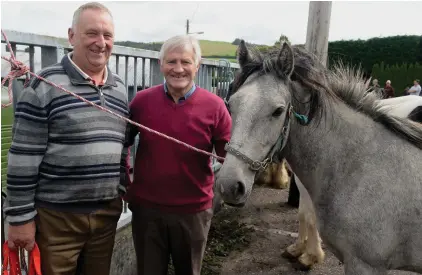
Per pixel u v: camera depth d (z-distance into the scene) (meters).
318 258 2.97
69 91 1.50
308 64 1.76
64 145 1.51
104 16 1.55
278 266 3.11
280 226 3.94
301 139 1.84
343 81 1.92
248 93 1.63
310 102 1.79
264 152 1.63
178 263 1.98
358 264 1.75
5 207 1.53
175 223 1.85
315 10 3.80
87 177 1.56
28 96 1.44
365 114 1.86
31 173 1.47
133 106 1.90
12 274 1.55
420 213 1.69
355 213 1.72
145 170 1.85
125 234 2.69
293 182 4.43
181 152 1.80
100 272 1.77
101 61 1.58
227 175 1.56
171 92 1.82
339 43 16.38
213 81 4.73
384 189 1.70
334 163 1.80
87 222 1.62
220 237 3.59
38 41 1.94
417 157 1.77
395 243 1.72
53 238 1.57
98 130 1.56
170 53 1.74
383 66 15.16
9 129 1.94
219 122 1.91
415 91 12.37
